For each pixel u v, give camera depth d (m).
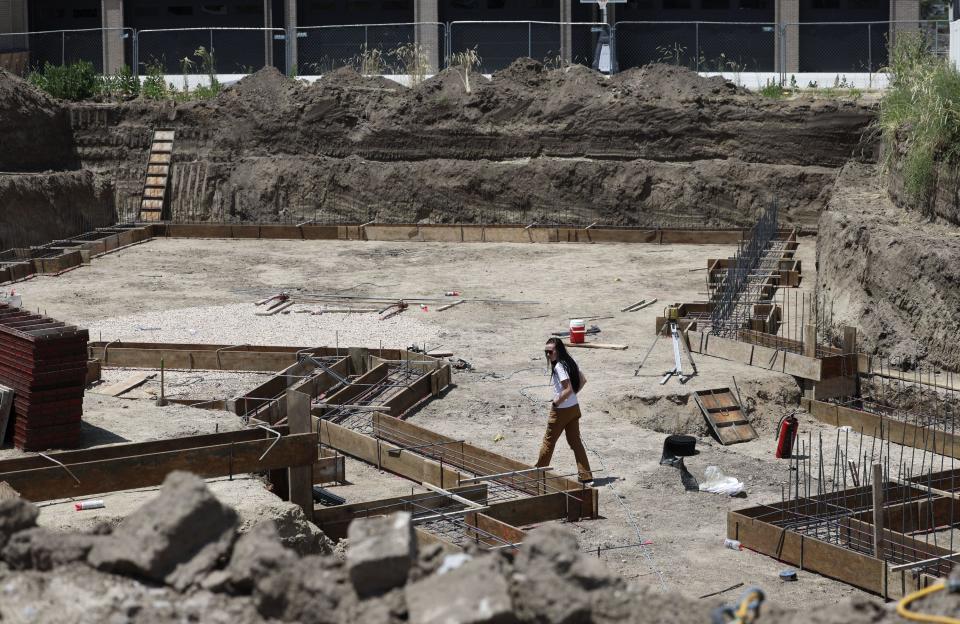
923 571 10.25
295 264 28.47
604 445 14.94
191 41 43.72
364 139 34.94
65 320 21.78
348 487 13.06
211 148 35.97
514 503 11.84
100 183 34.66
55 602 5.98
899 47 27.56
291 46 41.09
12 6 43.38
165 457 11.02
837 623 5.41
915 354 17.61
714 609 5.70
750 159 32.41
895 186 23.23
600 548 11.41
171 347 18.77
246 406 15.80
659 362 18.66
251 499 10.73
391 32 42.38
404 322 22.00
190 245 31.36
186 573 6.11
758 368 17.78
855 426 15.91
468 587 5.37
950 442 14.69
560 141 33.75
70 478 10.71
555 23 38.41
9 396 12.48
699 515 12.54
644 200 32.81
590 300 24.00
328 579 5.74
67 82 37.44
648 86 33.62
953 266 17.30
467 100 34.44
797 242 29.78
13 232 29.75
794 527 11.65
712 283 24.92
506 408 16.58
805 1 40.88
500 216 33.81
